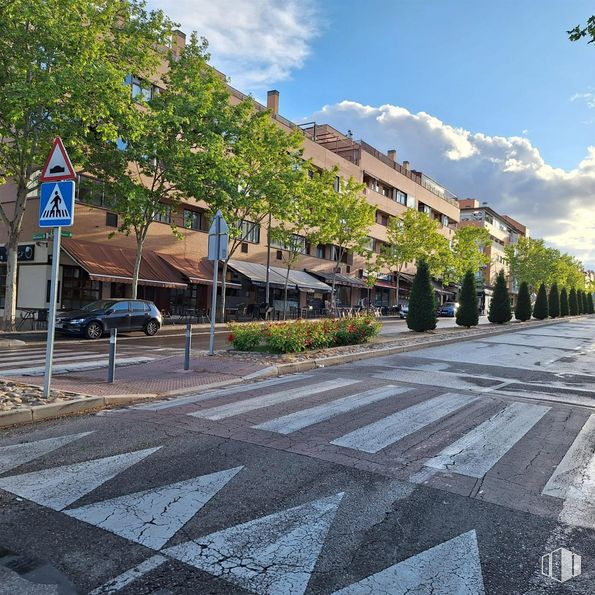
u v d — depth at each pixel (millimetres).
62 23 14633
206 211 25891
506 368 11961
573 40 7211
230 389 8484
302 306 38469
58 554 3137
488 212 81188
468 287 25734
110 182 19844
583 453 5406
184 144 19547
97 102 14766
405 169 54656
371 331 15875
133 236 25047
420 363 12312
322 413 6809
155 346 15148
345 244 41125
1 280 23828
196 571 2984
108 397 7145
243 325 13742
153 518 3625
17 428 5852
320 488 4258
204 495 4035
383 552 3262
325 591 2822
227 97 22594
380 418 6656
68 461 4738
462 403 7746
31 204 22047
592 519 3838
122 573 2947
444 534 3533
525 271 69000
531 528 3666
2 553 3143
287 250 35844
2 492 4023
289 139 25234
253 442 5441
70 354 12500
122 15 18656
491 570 3092
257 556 3168
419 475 4645
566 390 9195
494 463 5031
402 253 44000
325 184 30109
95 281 23984
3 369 9789
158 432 5742
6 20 14148
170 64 21234
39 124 15516
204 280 25969
